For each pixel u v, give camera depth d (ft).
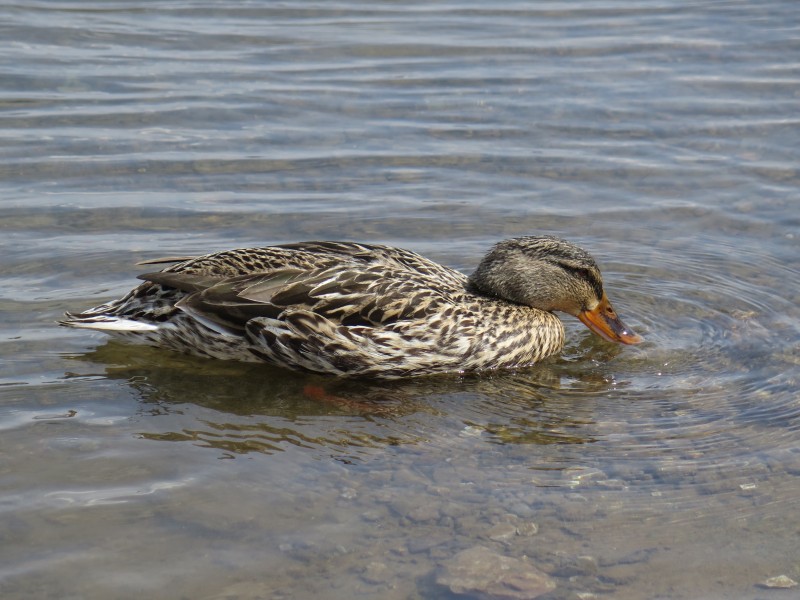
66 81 64.23
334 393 40.16
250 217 51.78
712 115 62.39
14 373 39.75
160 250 48.67
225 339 40.98
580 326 47.24
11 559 29.27
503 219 52.60
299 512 31.91
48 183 53.93
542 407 39.06
